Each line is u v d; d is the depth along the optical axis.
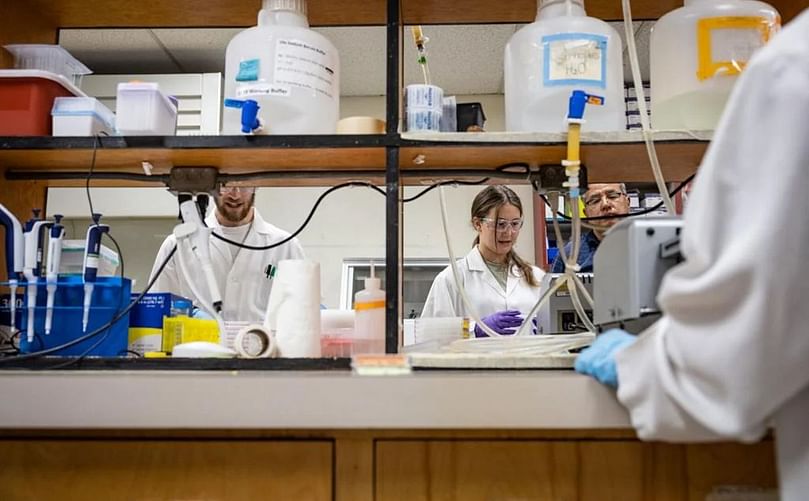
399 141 1.12
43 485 0.85
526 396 0.80
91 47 2.88
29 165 1.29
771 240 0.57
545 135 1.12
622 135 1.12
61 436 0.86
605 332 0.94
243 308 2.04
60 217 1.21
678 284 0.64
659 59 1.18
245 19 1.48
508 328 1.66
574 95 1.08
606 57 1.17
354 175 1.35
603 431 0.84
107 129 1.23
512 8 1.43
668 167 1.30
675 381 0.68
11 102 1.18
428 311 2.47
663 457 0.84
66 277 1.15
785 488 0.66
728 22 1.11
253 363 0.99
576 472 0.84
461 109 1.31
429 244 3.22
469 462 0.84
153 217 3.00
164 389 0.81
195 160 1.24
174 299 1.35
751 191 0.60
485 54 2.93
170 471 0.85
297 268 1.08
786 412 0.67
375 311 1.12
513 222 2.50
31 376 0.83
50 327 1.13
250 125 1.11
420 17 1.46
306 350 1.06
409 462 0.84
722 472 0.83
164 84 2.86
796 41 0.62
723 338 0.61
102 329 1.08
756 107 0.61
